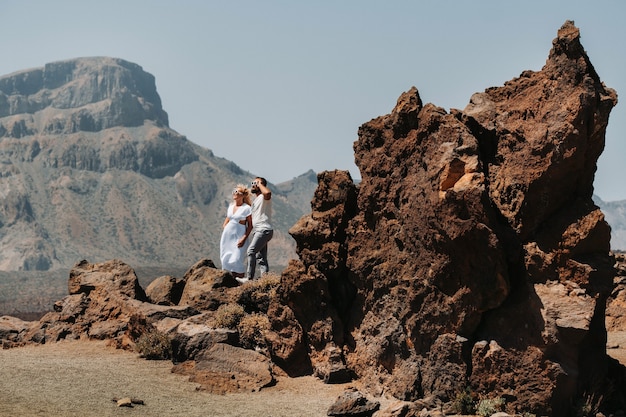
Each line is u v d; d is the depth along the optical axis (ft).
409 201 56.54
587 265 52.70
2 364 59.06
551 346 50.42
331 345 59.52
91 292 77.25
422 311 54.65
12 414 43.55
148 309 69.97
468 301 52.44
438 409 51.70
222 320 64.34
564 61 55.62
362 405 50.06
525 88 58.59
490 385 51.72
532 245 53.01
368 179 60.23
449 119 55.16
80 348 68.54
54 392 50.29
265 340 60.64
